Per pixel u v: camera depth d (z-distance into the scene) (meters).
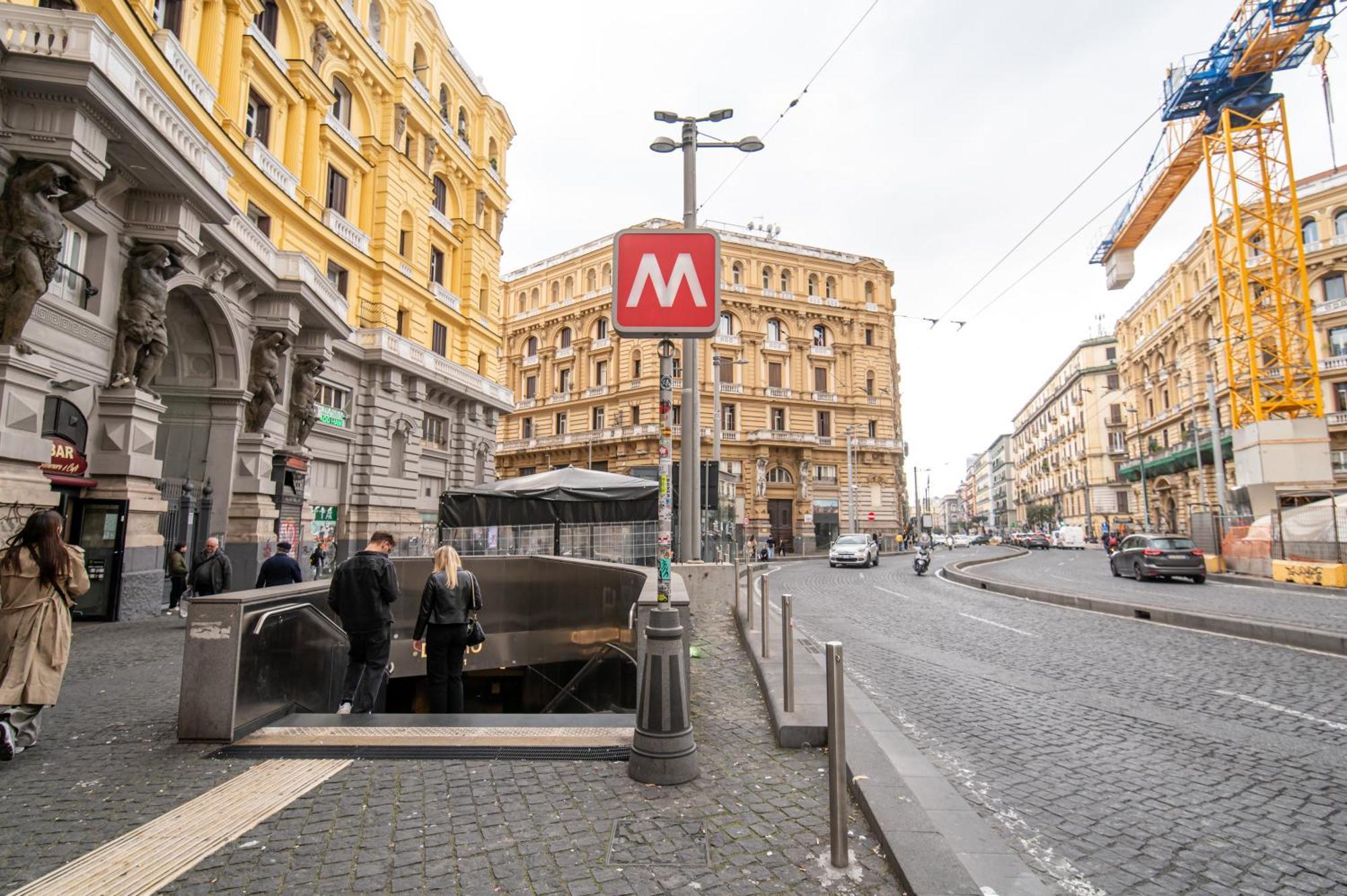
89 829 3.40
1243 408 27.38
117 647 8.74
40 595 4.50
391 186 23.89
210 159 12.56
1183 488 47.19
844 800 3.09
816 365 50.16
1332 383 36.06
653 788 3.93
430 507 26.80
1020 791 4.21
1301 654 8.42
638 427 44.62
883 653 8.76
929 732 5.43
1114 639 9.84
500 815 3.58
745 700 5.87
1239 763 4.69
